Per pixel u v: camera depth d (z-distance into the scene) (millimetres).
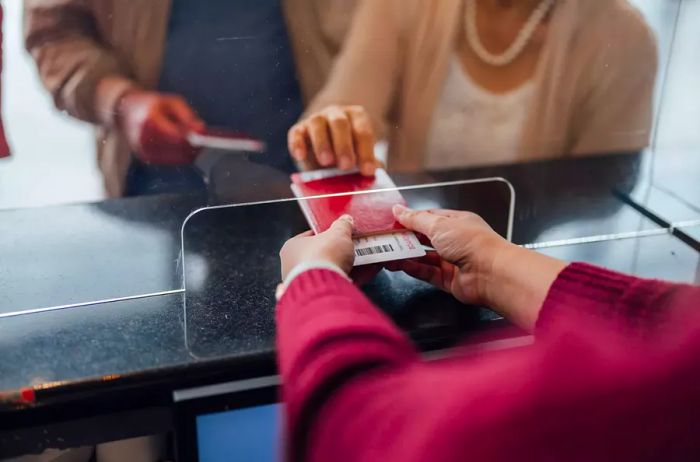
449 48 1057
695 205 1273
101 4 891
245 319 1017
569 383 505
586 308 809
